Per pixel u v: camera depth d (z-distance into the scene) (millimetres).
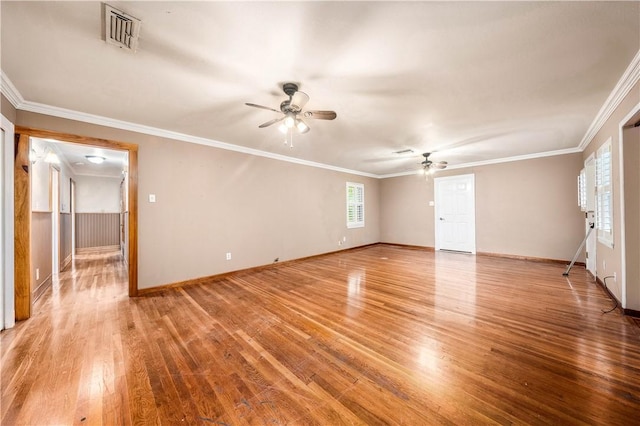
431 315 2660
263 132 3746
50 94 2523
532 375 1688
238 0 1422
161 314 2756
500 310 2756
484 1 1438
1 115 2305
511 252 5629
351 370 1779
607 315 2596
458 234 6449
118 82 2309
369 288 3592
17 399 1519
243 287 3707
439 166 5449
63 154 4891
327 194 6309
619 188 2740
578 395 1500
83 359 1923
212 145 4160
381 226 8016
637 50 1895
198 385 1641
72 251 6309
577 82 2359
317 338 2221
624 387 1555
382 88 2439
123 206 5789
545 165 5172
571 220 4914
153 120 3254
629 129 2578
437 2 1444
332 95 2578
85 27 1627
